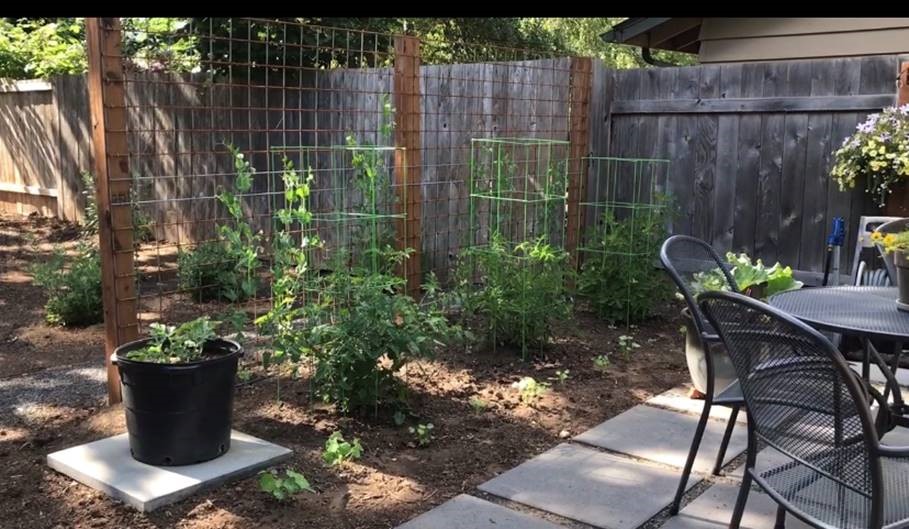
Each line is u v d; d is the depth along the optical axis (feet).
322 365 11.48
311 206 22.27
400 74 16.96
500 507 9.25
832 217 17.79
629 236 17.75
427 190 21.50
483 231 19.61
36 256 23.82
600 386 13.82
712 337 9.26
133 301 11.86
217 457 10.00
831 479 6.73
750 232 18.99
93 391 12.95
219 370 9.73
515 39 46.93
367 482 9.82
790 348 6.74
